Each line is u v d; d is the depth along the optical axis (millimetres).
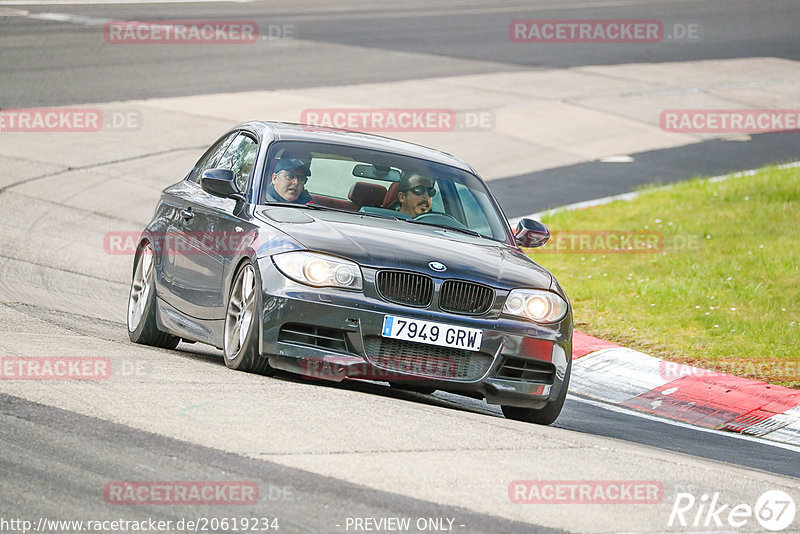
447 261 26547
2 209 57156
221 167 32312
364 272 25719
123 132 76000
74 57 97750
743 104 100375
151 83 90500
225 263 28094
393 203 29609
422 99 92750
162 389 23688
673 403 34781
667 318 44000
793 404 34000
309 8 141375
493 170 76125
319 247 25938
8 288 40312
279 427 21453
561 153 81875
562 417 30875
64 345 28422
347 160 30422
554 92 99438
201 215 30266
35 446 19172
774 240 56188
